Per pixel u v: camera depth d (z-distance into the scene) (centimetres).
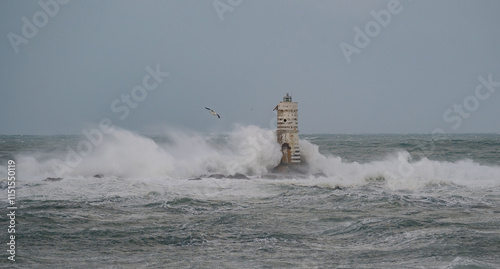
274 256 4688
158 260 4572
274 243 5119
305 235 5422
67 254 4734
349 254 4728
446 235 5197
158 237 5316
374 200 7225
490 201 7188
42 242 5084
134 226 5750
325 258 4612
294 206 6931
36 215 6088
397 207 6762
